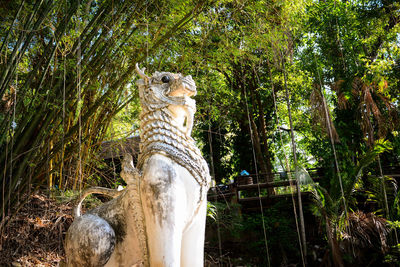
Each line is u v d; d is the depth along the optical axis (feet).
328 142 27.61
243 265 23.44
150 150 6.04
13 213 11.02
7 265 10.24
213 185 6.63
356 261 22.26
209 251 24.18
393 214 23.56
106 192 6.61
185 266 6.01
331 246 21.56
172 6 12.91
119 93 14.60
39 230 11.60
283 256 24.13
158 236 5.58
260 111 36.19
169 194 5.68
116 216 6.14
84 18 11.93
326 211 22.50
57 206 12.66
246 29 17.10
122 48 13.39
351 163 25.39
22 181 10.71
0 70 10.61
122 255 6.06
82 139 14.32
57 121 11.94
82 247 5.83
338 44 29.91
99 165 16.15
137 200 5.90
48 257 11.18
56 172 13.67
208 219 24.81
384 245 21.65
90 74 11.71
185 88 6.23
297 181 22.20
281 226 25.27
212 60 17.20
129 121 18.34
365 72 26.00
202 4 13.33
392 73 28.17
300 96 34.83
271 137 39.50
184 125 6.50
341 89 25.64
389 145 22.18
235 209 26.63
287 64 31.99
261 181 33.60
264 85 34.78
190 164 6.05
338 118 27.20
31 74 10.37
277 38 16.84
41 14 10.06
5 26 10.78
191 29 15.62
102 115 15.06
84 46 11.53
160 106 6.23
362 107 25.09
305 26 29.25
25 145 11.24
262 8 15.84
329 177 26.50
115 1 11.71
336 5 30.19
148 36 13.12
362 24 30.27
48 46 10.68
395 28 28.99
